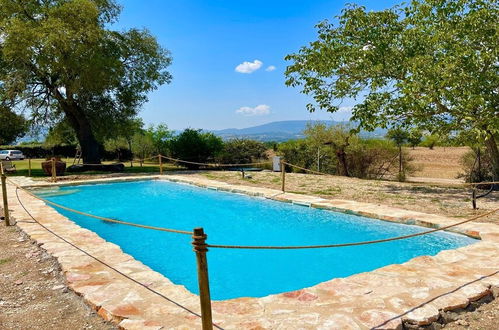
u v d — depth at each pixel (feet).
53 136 75.10
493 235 20.51
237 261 21.47
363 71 36.68
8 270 16.71
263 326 10.85
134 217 33.04
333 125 59.36
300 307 12.17
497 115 30.50
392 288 13.57
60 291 14.28
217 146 79.97
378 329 10.55
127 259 17.56
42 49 54.70
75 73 57.67
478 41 31.78
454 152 91.15
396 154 55.57
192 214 33.53
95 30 57.62
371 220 26.58
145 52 69.82
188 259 22.03
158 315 11.68
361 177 57.67
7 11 55.93
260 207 34.14
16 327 11.45
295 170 65.98
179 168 77.82
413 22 35.78
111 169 66.85
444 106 33.32
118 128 72.13
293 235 26.14
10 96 58.54
